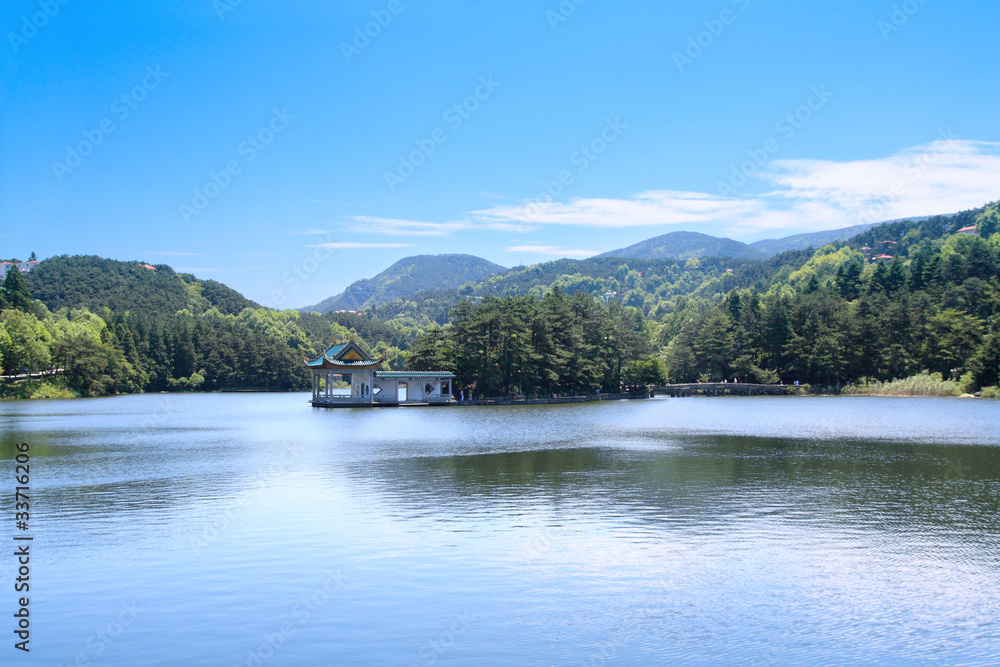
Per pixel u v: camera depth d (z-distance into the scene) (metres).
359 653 17.44
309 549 25.75
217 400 159.50
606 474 41.75
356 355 121.00
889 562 24.08
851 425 75.50
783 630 18.67
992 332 132.50
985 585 21.83
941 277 170.50
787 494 35.38
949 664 16.86
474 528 28.72
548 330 138.75
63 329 174.75
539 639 18.16
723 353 174.00
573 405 126.81
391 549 25.73
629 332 172.62
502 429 73.19
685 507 32.44
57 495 35.72
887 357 152.38
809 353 162.50
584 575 22.88
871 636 18.31
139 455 51.69
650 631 18.66
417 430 72.38
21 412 109.94
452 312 132.25
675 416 93.19
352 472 42.88
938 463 45.59
